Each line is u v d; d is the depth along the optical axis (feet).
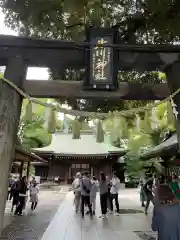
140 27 16.07
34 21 15.53
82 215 31.04
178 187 13.23
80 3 14.40
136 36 16.81
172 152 23.45
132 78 22.50
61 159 104.68
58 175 104.53
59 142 110.73
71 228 25.00
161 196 12.55
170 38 16.34
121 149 94.79
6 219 29.99
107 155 97.45
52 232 23.43
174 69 12.89
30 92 13.28
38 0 14.10
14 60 12.92
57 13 15.01
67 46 12.68
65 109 13.32
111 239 20.31
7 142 11.51
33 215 33.42
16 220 29.53
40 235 22.34
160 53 13.03
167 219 11.86
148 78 22.11
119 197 58.03
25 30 16.56
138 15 15.55
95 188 34.37
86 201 31.45
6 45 12.67
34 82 13.47
